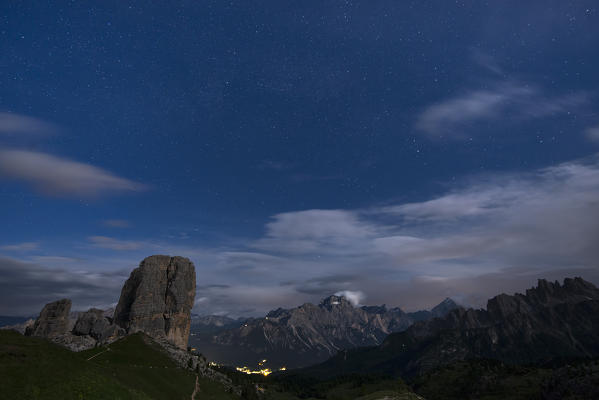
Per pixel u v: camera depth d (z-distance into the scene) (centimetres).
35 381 8525
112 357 19912
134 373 16788
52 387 8581
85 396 8794
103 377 10431
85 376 9806
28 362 9362
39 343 11338
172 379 18975
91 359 18550
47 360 9875
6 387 7888
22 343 10844
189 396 17525
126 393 10256
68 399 8375
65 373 9556
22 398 7688
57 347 11694
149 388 15238
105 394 9369
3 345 10206
